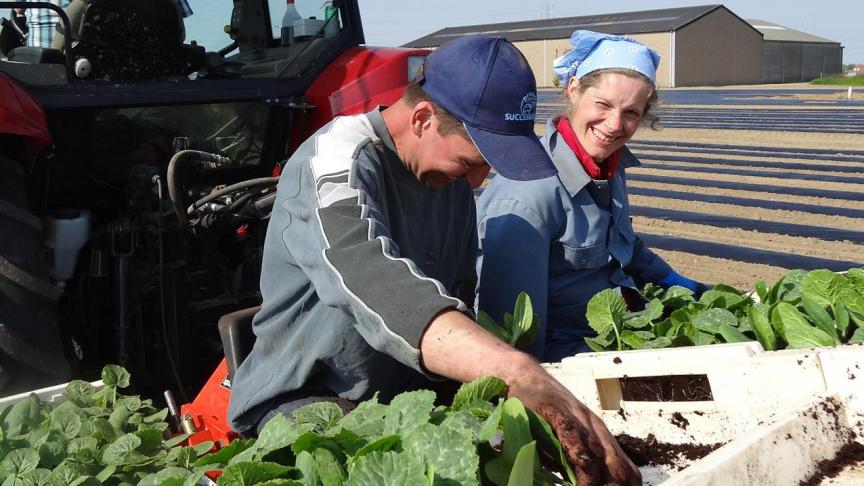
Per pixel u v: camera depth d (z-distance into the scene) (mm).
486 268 2535
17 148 3092
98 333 3402
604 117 2578
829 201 7887
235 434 2193
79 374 3377
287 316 1973
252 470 1300
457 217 2238
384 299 1534
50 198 3412
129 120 3459
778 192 8422
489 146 1808
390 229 1982
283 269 1949
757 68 54625
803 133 13805
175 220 3260
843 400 1547
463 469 1237
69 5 3260
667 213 7609
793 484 1379
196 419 2387
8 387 2916
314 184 1759
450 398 2193
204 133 3668
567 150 2615
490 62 1812
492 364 1454
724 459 1316
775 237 6594
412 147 1913
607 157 2713
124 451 1790
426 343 1503
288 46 3920
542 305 2531
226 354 2324
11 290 2904
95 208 3537
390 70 3791
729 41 52406
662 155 11695
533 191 2541
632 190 8828
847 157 10750
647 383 1945
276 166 3895
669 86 49594
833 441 1478
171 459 1809
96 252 3256
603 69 2582
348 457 1334
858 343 1842
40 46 3352
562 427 1360
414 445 1285
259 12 3953
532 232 2514
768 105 21719
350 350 1916
